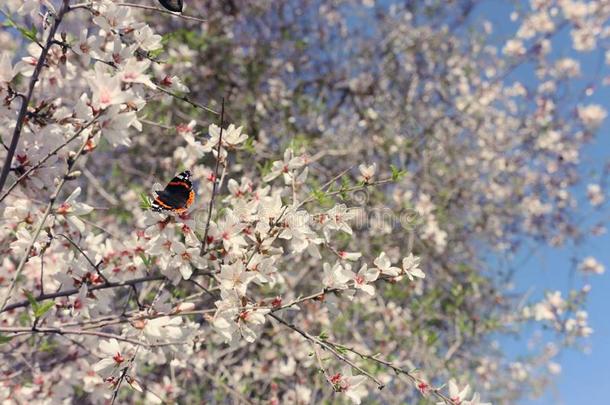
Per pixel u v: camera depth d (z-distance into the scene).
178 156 4.31
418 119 7.80
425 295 6.68
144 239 2.95
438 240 6.45
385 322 6.05
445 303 6.88
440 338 6.68
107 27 2.49
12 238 3.16
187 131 2.98
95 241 3.12
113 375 2.48
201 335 3.13
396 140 6.95
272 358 5.43
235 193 2.89
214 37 6.53
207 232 2.47
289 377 5.33
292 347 5.11
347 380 2.46
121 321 2.39
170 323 2.34
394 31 8.03
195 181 3.97
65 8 2.22
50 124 2.46
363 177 2.82
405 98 7.84
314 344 2.50
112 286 2.55
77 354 3.48
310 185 3.62
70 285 2.69
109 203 6.27
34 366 3.32
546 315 6.33
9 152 2.14
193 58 6.23
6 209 2.52
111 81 2.13
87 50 2.46
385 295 6.10
